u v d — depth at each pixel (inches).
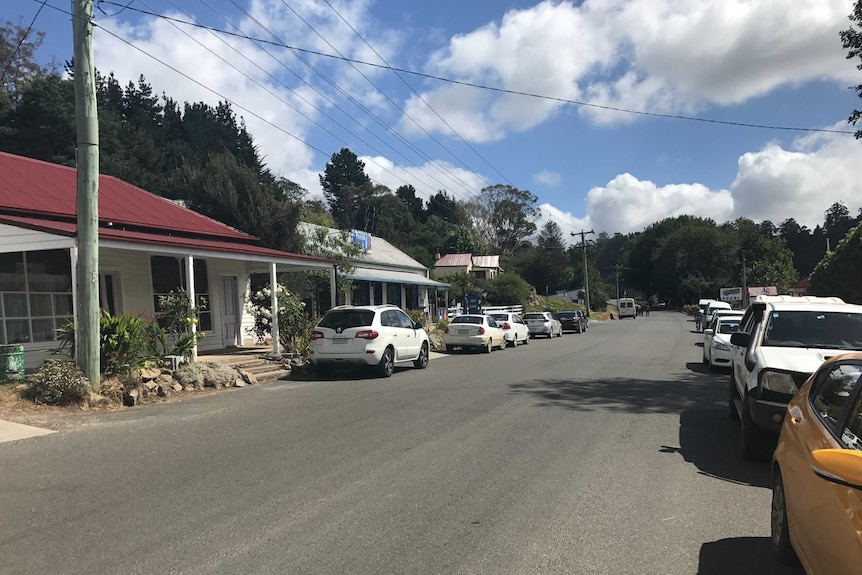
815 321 306.3
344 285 1036.5
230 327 773.3
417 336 662.5
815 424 154.2
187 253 548.1
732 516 202.1
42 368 415.2
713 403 420.5
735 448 293.1
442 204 4148.6
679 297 4045.3
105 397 419.2
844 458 112.7
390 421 359.6
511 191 4050.2
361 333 573.0
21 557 169.5
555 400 432.8
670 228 4461.1
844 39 477.1
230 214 1024.9
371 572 159.6
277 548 175.2
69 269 564.1
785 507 159.5
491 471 253.3
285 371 605.6
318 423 355.9
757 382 258.8
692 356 802.2
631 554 171.5
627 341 1142.3
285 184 1947.6
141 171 1528.1
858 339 293.7
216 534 185.6
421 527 191.0
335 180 4015.8
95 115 427.8
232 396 469.4
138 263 636.1
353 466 261.4
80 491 229.0
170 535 185.2
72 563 165.6
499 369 647.8
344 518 199.0
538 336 1422.2
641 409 396.2
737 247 3651.6
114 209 644.1
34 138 1422.2
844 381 154.8
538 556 169.6
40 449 295.4
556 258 3833.7
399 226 3257.9
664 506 211.3
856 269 1203.9
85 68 421.7
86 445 303.6
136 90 2450.8
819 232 4690.0
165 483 238.4
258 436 322.3
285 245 1029.2
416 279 1473.9
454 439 311.6
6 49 1776.6
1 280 512.7
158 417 378.6
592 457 275.7
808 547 132.8
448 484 235.5
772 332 303.3
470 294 1598.2
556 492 225.8
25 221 465.1
